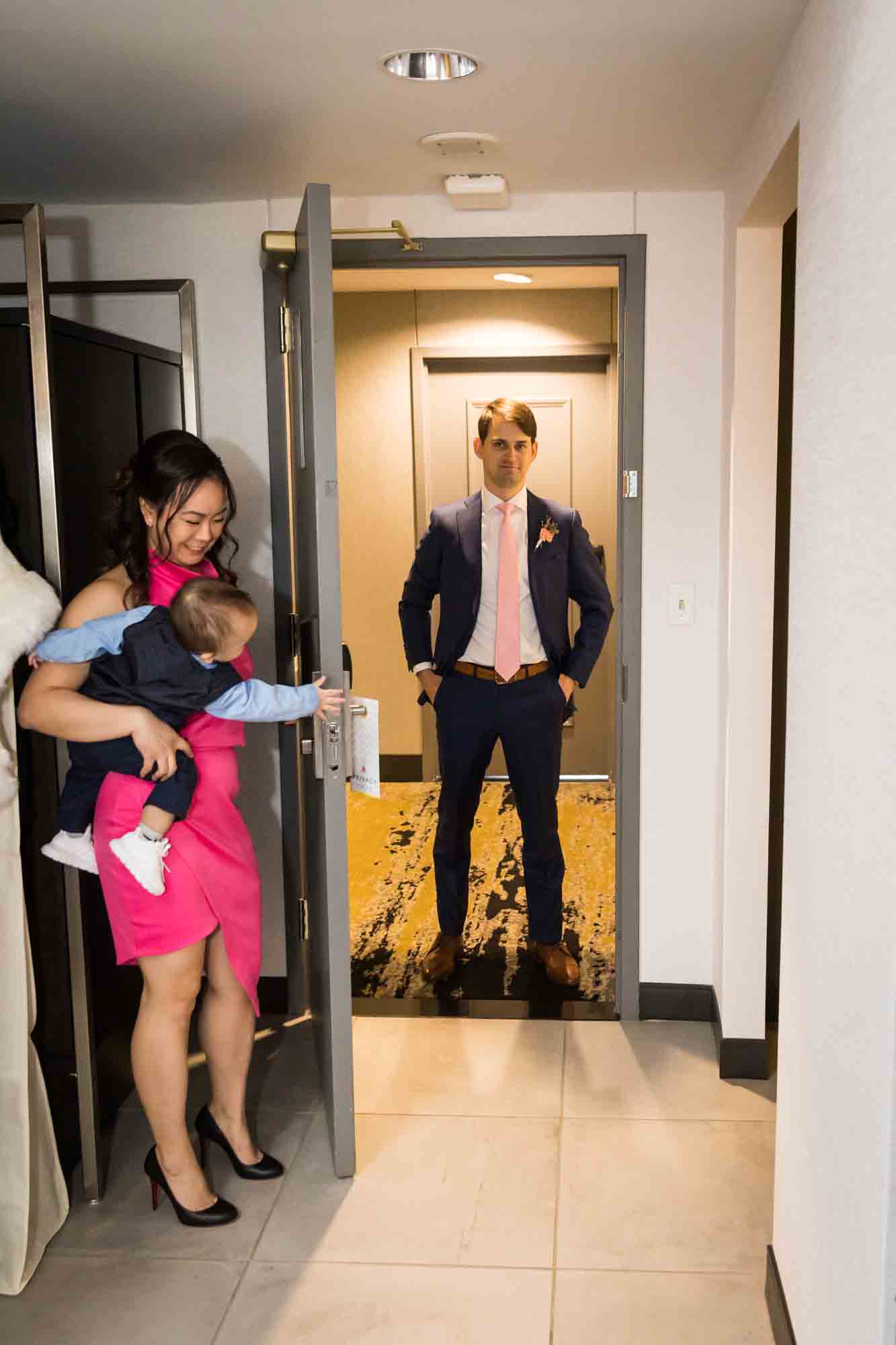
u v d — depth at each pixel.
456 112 2.30
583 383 5.33
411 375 5.36
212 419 3.02
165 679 2.05
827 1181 1.64
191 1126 2.62
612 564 5.42
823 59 1.69
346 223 2.95
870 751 1.41
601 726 5.61
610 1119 2.62
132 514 2.14
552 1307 2.02
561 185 2.84
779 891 3.01
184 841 2.13
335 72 2.08
